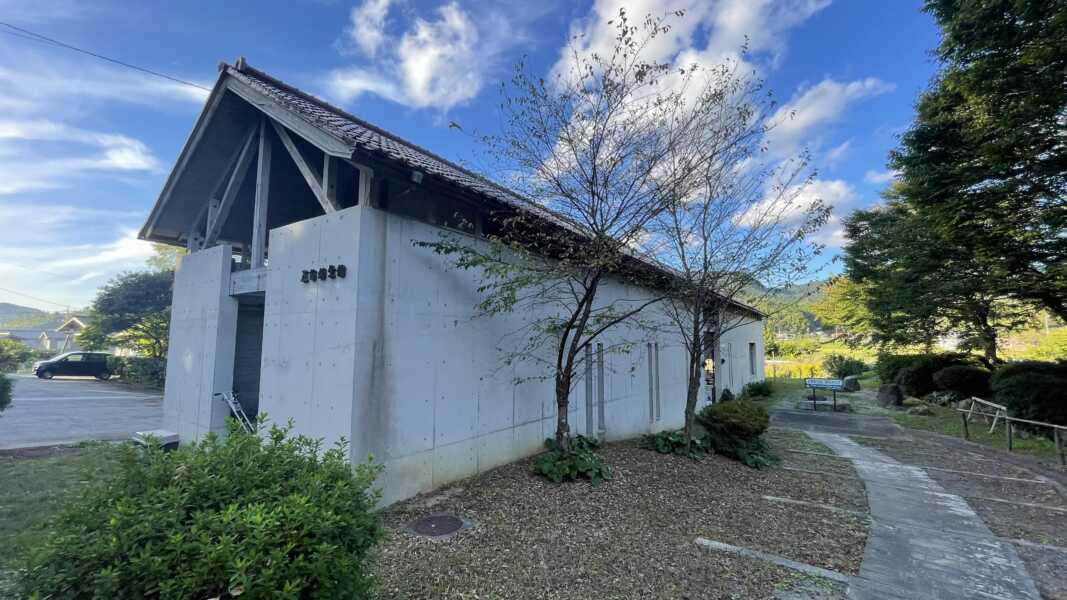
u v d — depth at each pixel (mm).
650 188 5160
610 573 3186
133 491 1894
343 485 2139
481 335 5598
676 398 10344
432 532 3789
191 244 7355
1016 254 8938
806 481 5859
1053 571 3439
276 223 8188
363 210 4297
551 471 5207
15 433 8547
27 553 1635
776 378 24734
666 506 4562
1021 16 7102
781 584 3133
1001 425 9688
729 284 6641
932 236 11164
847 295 20531
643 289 8797
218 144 6473
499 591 2906
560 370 5637
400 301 4598
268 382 4988
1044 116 7238
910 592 3084
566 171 4977
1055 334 20703
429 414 4836
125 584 1531
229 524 1683
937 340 15242
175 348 6824
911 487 5652
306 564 1665
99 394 15414
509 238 5547
